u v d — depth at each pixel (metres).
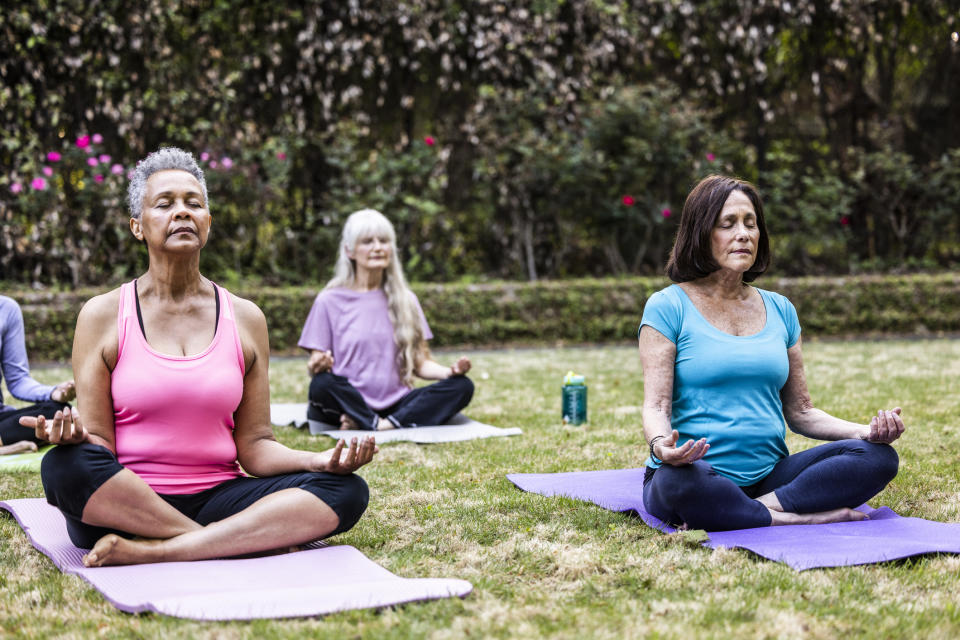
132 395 2.47
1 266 9.27
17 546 2.61
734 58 11.04
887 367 6.77
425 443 4.22
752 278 3.00
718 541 2.53
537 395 5.80
